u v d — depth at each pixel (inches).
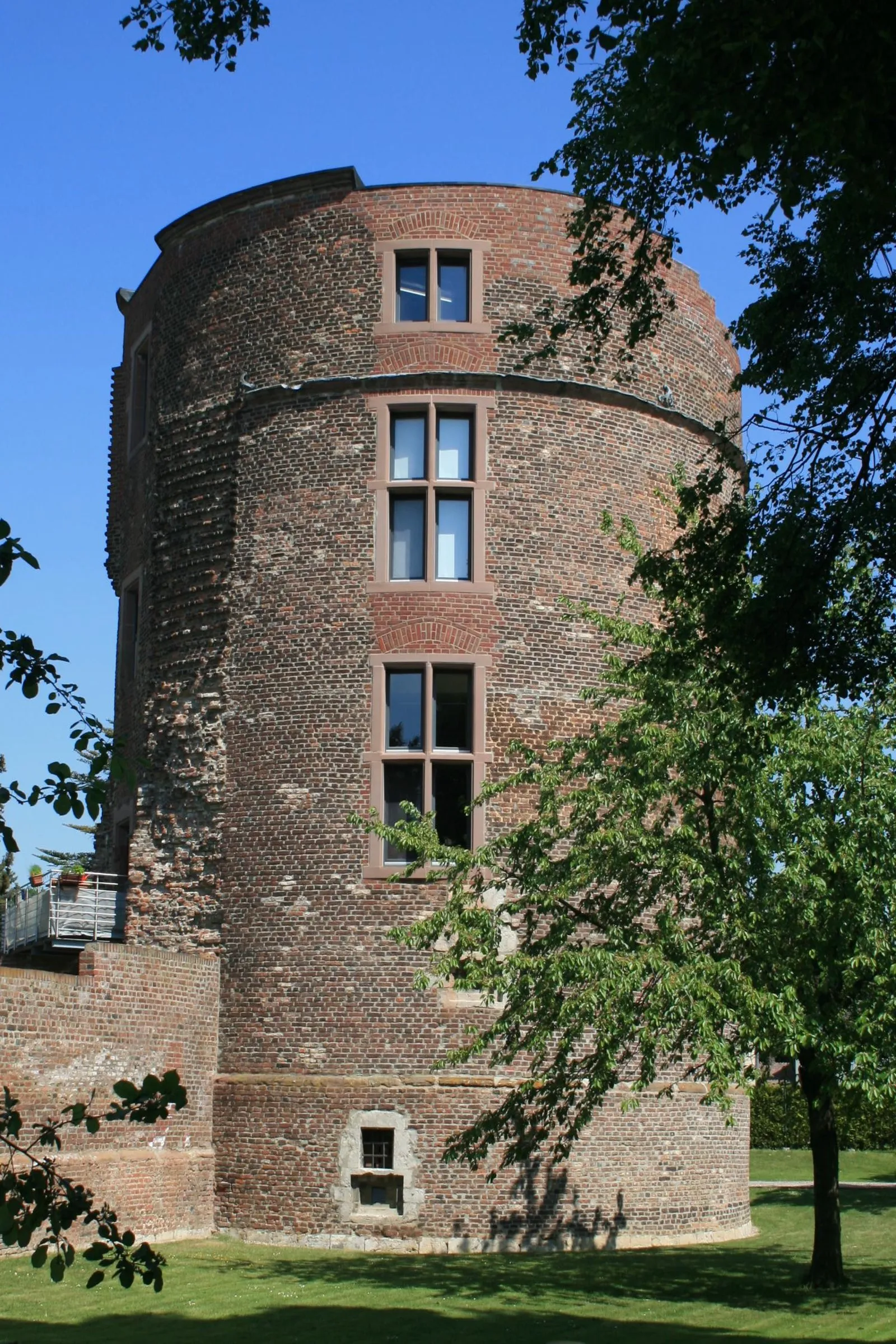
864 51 386.9
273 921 919.7
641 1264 810.2
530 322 958.4
